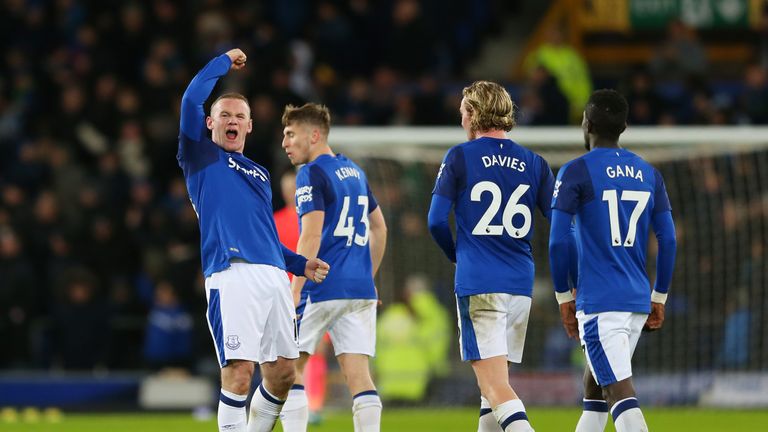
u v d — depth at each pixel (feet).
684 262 176.96
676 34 221.46
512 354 87.04
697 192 177.47
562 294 84.69
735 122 204.33
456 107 202.69
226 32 214.69
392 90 211.82
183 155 85.51
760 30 240.53
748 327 173.58
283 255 87.66
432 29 231.50
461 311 85.20
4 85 222.07
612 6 248.11
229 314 83.35
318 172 93.66
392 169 180.14
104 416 165.89
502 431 88.12
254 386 165.68
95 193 194.39
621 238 83.30
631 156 85.10
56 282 183.01
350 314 94.38
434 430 132.98
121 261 192.13
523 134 152.87
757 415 154.51
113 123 211.20
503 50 250.57
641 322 84.02
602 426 86.79
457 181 85.71
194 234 188.14
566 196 83.30
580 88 208.95
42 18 229.45
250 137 192.34
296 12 238.27
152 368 177.47
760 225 174.81
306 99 211.41
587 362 86.17
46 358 184.14
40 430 139.54
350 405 167.32
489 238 84.99
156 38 222.89
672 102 206.90
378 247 99.04
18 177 203.92
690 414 156.46
